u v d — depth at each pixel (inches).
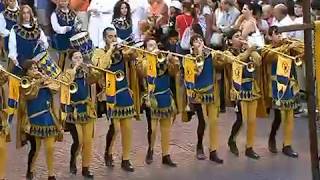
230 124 594.9
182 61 489.7
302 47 506.6
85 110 468.1
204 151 531.8
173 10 660.1
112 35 475.5
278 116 519.2
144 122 604.1
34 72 445.1
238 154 522.3
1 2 624.1
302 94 588.4
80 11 682.8
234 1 665.0
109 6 654.5
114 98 473.1
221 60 498.0
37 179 474.3
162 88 487.8
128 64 480.4
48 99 451.5
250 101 507.8
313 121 326.6
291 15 621.6
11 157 521.0
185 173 487.2
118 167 498.9
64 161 511.8
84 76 465.4
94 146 542.6
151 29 596.4
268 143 537.6
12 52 565.0
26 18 571.5
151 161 505.4
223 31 629.0
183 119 505.7
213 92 499.2
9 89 430.3
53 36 637.3
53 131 452.8
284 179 475.8
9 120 434.6
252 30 530.9
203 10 661.3
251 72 503.2
